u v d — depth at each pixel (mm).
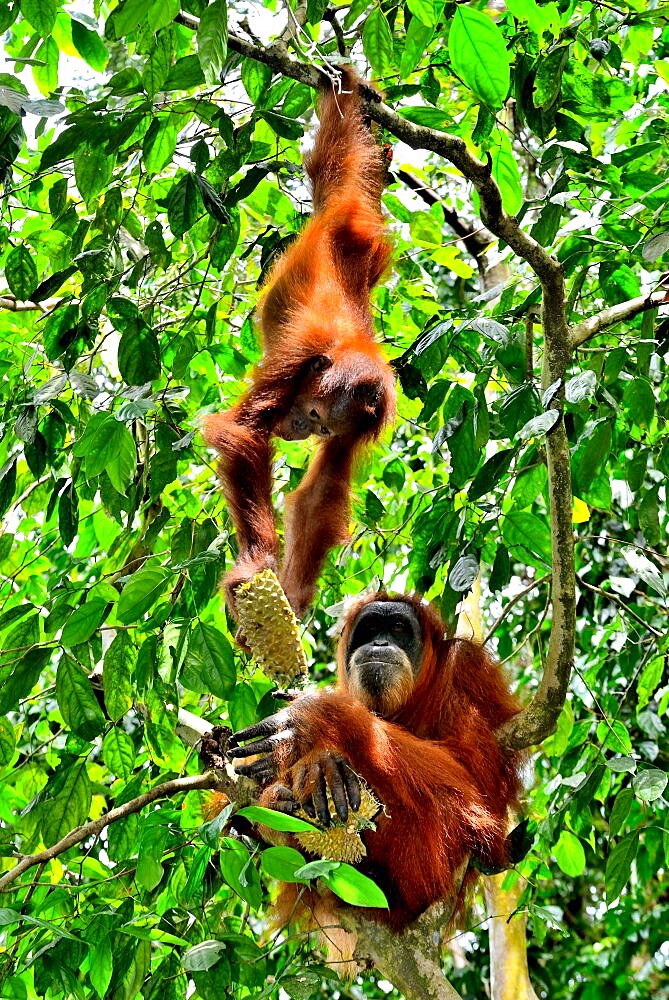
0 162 3500
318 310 4188
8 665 3822
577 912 9688
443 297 8523
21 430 3742
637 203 4312
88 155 3465
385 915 3785
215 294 5875
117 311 3906
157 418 4246
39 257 4984
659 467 4324
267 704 4148
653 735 4660
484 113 3676
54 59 4223
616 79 4316
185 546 4203
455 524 4230
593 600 6957
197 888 3354
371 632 4535
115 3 4617
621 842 4020
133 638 4258
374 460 5812
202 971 3271
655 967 8844
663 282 4012
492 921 5664
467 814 3852
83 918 3617
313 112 5230
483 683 4410
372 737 3670
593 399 4230
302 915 4215
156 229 3955
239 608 3180
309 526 4328
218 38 2707
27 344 4949
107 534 5188
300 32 3350
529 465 4273
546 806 4816
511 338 4203
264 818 2740
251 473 3738
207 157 3738
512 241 3336
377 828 3744
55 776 3922
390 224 5453
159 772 4871
